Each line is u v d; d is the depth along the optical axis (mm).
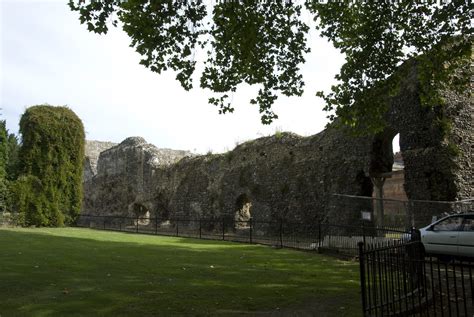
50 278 9352
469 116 16609
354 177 19891
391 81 11750
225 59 11227
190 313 6828
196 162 31391
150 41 9523
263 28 10898
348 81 11828
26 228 26203
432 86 12141
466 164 16078
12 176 30094
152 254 14109
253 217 25547
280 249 16828
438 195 16125
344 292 8477
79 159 30984
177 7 9484
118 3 8930
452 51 11117
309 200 22391
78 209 30562
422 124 16797
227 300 7711
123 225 35844
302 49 11625
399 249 6566
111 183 38750
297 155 23969
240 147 28156
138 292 8211
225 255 14344
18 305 7109
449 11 10391
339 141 21203
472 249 11664
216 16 10062
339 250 15031
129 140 38188
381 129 11914
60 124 30062
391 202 16797
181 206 31562
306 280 9773
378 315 6324
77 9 8867
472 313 6461
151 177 34969
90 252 14141
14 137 40375
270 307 7285
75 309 6930
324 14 11609
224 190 28188
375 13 11211
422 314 6469
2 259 11883
